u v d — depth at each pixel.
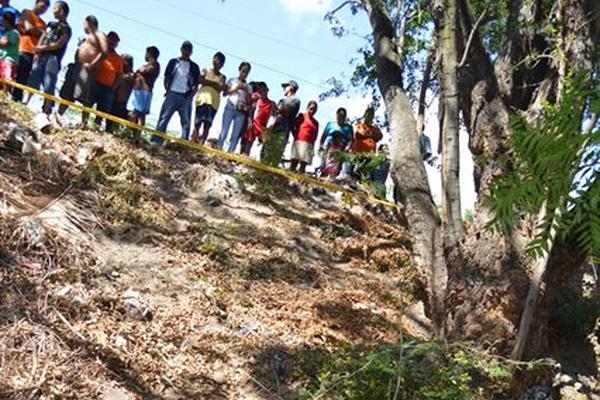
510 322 6.58
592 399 7.64
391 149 8.07
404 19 10.30
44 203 7.24
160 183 9.02
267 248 8.46
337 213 10.08
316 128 11.51
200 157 10.19
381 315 7.64
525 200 1.25
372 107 11.80
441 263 7.39
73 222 7.18
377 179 12.11
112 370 5.38
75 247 6.76
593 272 10.05
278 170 9.95
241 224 8.83
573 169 1.21
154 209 8.28
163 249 7.53
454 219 7.19
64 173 8.07
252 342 6.36
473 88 7.48
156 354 5.81
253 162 9.92
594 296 9.38
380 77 8.52
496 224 1.29
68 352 5.25
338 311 7.46
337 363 5.75
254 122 11.48
